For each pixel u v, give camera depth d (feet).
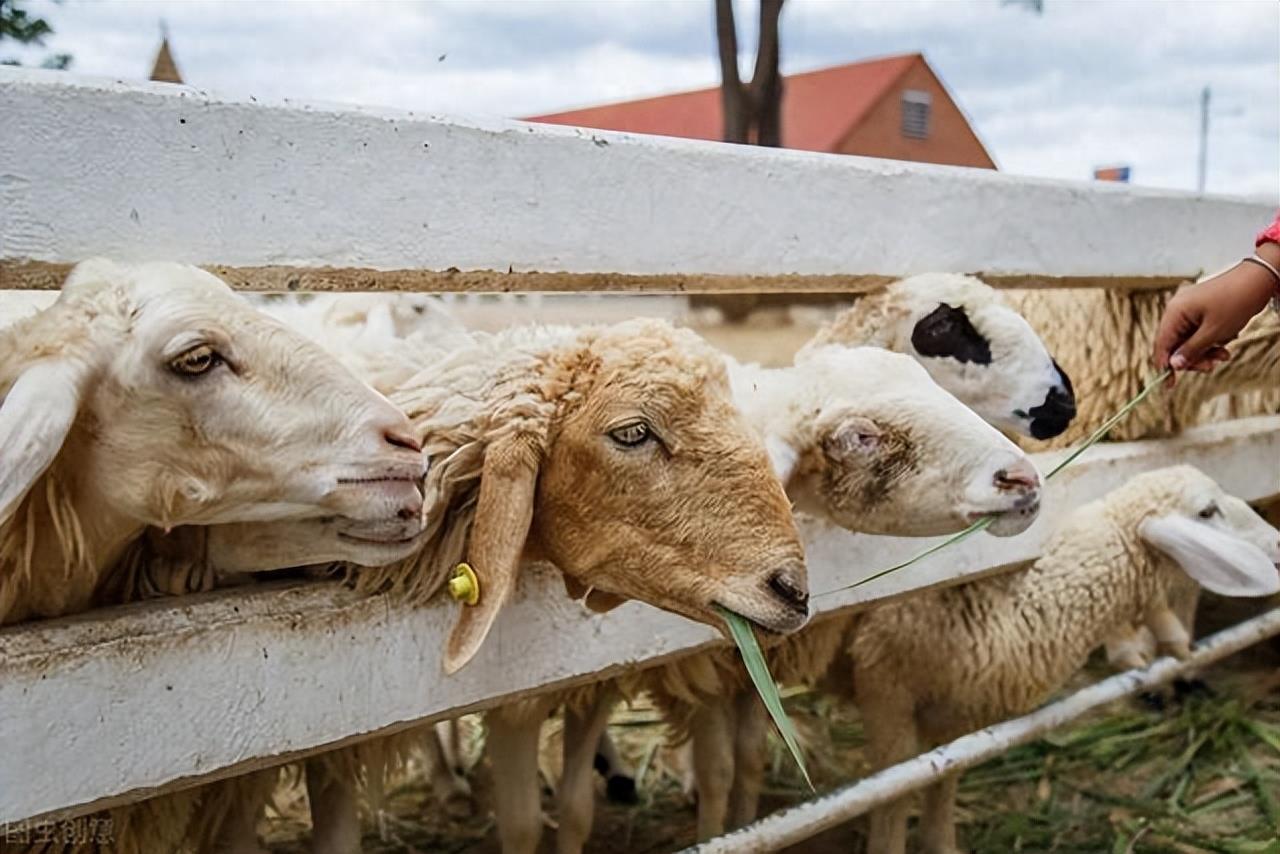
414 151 2.91
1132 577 4.58
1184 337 3.87
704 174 3.51
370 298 4.12
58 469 2.58
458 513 3.00
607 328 2.95
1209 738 5.93
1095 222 4.82
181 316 2.46
